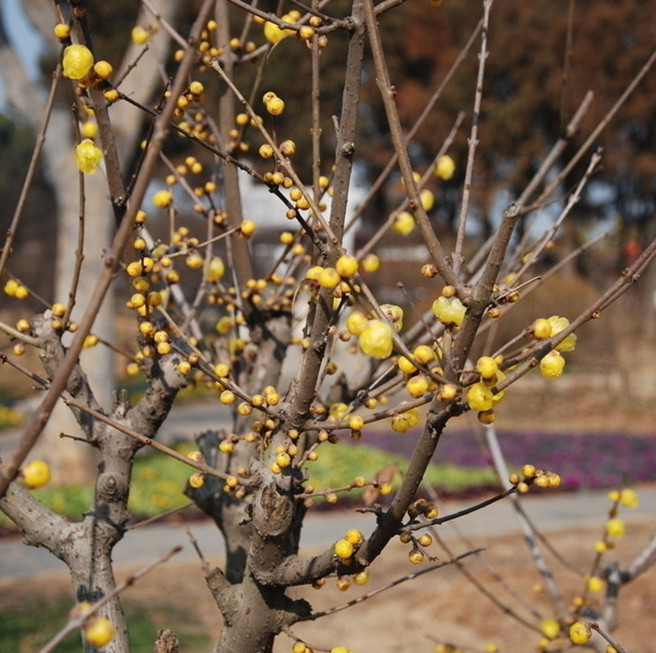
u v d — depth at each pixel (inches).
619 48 1151.6
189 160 112.3
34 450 427.8
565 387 822.5
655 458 536.4
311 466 462.3
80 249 85.4
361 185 1233.4
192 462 78.0
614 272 932.6
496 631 256.2
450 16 1171.3
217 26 118.9
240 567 103.5
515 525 377.4
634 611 265.6
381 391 88.1
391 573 312.0
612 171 1218.0
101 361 406.3
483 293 62.7
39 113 419.8
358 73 74.5
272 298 112.7
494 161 1181.1
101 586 82.6
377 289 711.7
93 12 854.5
